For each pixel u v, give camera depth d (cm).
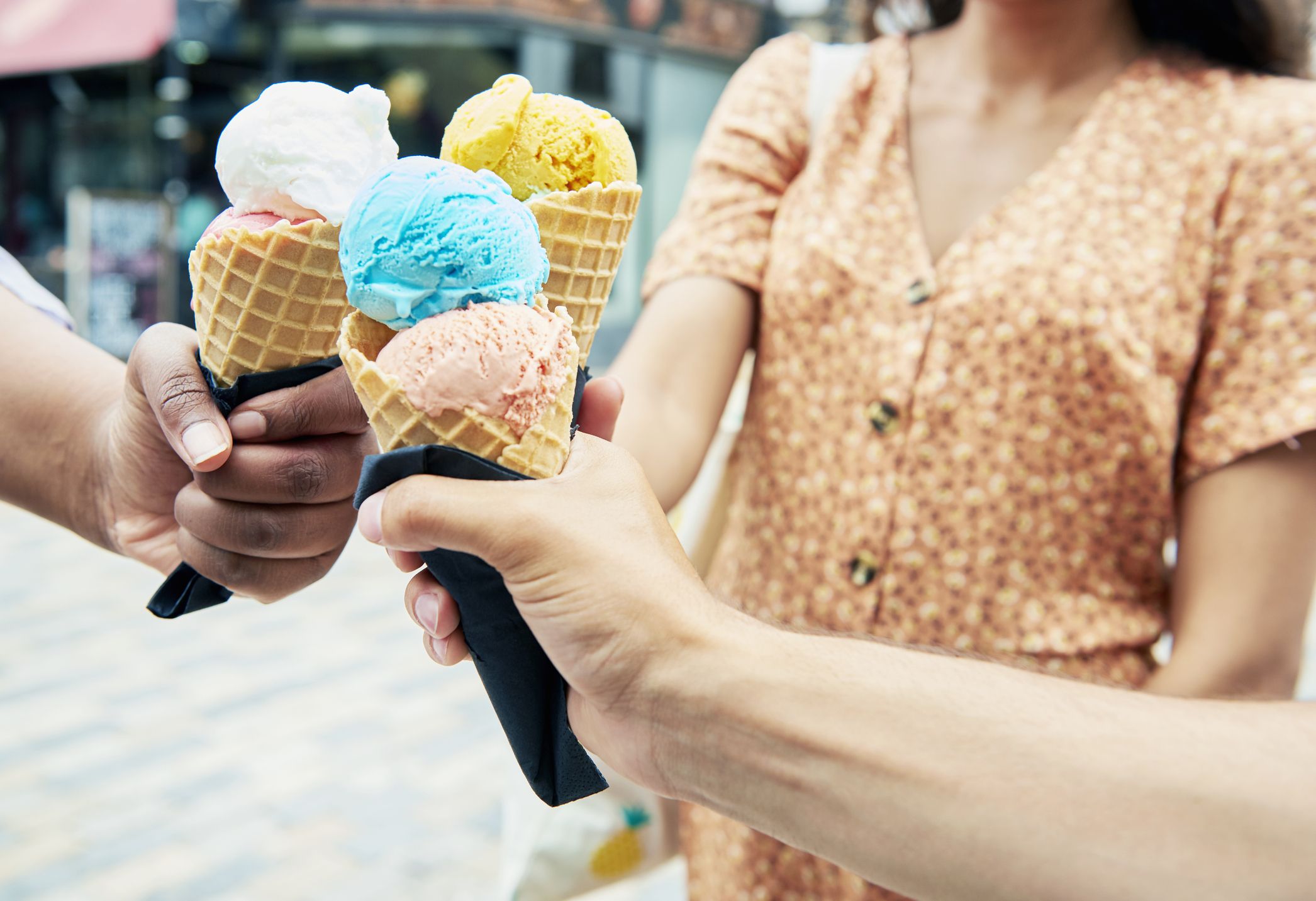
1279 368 131
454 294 91
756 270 161
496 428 88
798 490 154
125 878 283
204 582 119
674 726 81
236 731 369
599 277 123
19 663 420
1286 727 78
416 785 337
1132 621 142
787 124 168
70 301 878
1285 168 133
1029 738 77
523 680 95
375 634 467
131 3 841
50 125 1034
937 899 78
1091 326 134
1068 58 151
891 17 191
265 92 111
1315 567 134
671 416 155
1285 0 145
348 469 111
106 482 126
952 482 143
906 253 150
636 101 920
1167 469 138
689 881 166
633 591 79
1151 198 140
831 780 78
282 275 107
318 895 280
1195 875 71
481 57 866
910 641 146
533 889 168
